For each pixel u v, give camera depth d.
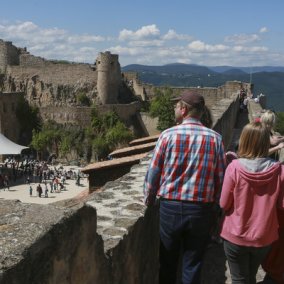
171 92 91.06
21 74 103.06
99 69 96.75
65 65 100.25
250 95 54.94
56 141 85.56
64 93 99.44
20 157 81.94
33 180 63.22
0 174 59.06
